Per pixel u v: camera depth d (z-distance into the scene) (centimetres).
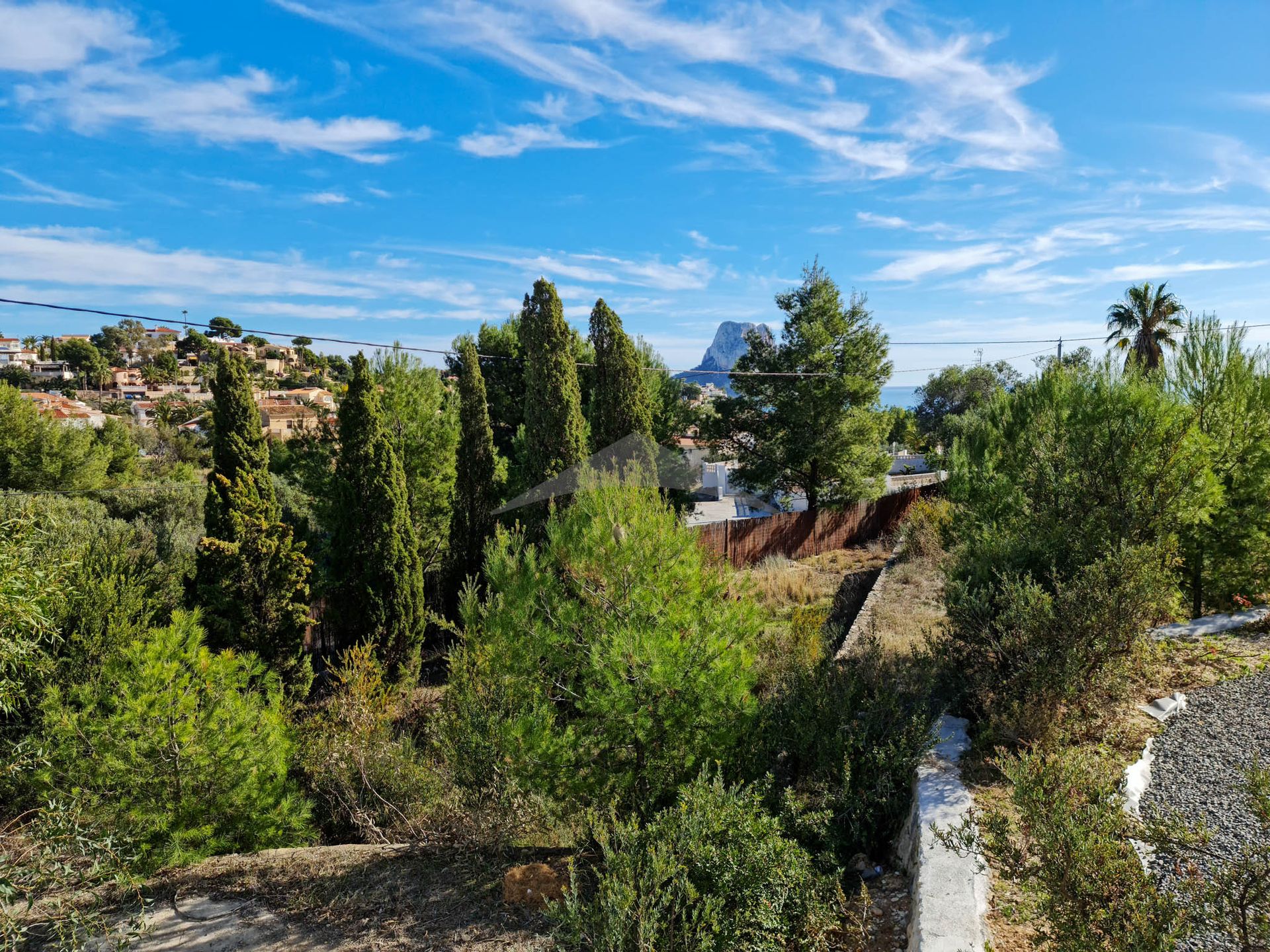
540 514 1182
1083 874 299
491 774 589
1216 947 324
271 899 535
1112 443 749
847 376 2319
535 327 1195
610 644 555
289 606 968
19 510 561
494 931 469
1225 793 456
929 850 424
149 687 618
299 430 1625
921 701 584
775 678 725
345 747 746
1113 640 551
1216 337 926
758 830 419
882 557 1877
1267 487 866
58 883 521
